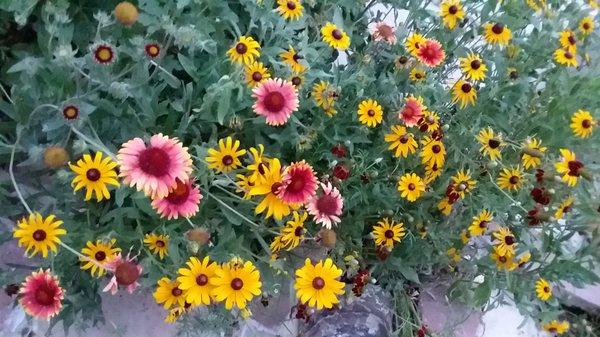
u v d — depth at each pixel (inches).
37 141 19.1
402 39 26.2
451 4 25.9
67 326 18.1
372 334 22.9
